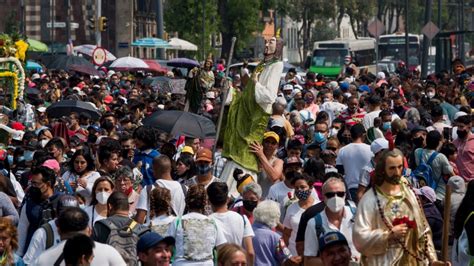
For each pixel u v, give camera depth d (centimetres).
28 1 11469
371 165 2362
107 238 1789
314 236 1766
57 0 11525
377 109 3266
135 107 3875
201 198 1830
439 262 1633
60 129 3133
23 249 2052
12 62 4250
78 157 2289
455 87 4194
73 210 1630
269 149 2538
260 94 2519
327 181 1775
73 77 5284
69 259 1509
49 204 2019
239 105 2555
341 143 2950
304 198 2019
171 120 2867
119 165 2327
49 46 11225
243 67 2634
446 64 7544
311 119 3641
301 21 18150
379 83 5212
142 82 5769
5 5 11638
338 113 3747
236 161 2523
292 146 2470
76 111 3606
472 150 2853
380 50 10969
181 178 2397
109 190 1964
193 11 10850
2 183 2214
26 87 4856
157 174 2109
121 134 2981
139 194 2166
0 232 1702
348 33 19525
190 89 3744
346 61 8081
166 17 10975
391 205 1633
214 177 2358
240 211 2053
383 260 1631
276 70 2555
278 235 1927
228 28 11775
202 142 2905
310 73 5016
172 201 2070
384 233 1620
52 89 4806
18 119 3947
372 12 16675
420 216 1644
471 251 1936
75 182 2278
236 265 1549
